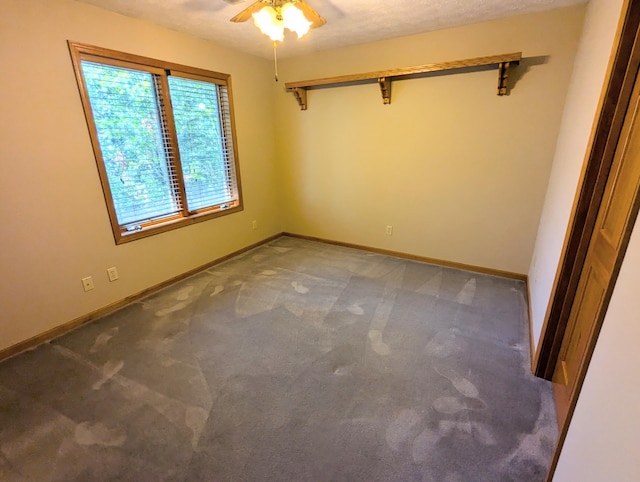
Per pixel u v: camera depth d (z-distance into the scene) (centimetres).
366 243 402
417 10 244
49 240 227
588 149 147
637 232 82
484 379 186
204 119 333
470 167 312
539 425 156
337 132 378
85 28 226
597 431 86
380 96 338
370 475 135
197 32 288
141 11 240
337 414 165
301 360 205
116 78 253
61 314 239
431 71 299
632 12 124
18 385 187
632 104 127
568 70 252
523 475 133
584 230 155
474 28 276
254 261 374
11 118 201
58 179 227
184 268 330
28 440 153
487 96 287
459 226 333
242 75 360
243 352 214
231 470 138
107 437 154
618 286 90
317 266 355
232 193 382
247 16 191
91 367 202
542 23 252
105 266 263
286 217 461
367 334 231
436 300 276
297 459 142
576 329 156
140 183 283
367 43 327
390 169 357
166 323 249
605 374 88
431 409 166
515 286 301
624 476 67
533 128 276
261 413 166
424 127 324
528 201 294
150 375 194
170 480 134
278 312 262
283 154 427
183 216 325
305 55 369
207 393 180
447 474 134
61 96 221
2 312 210
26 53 202
